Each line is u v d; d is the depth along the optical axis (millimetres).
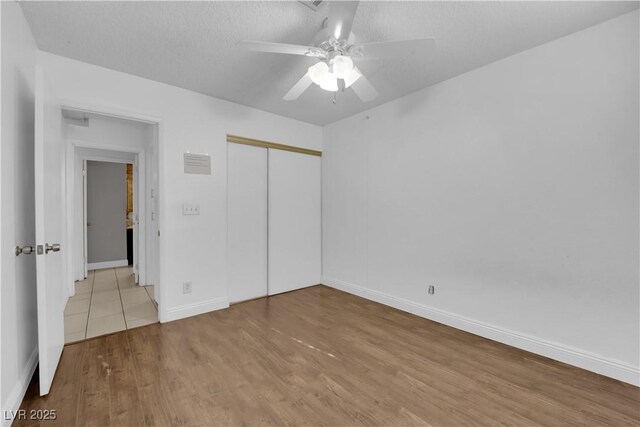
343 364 2045
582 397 1688
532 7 1716
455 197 2633
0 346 1349
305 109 3406
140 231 4035
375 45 1650
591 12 1766
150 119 2641
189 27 1903
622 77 1804
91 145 3670
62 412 1550
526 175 2205
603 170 1881
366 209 3473
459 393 1731
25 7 1690
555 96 2061
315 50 1708
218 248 3070
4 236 1412
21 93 1721
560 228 2059
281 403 1642
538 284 2166
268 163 3561
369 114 3402
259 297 3510
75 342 2338
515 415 1548
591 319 1944
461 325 2602
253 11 1743
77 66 2297
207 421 1503
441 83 2715
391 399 1679
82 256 4395
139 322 2748
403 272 3088
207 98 2982
